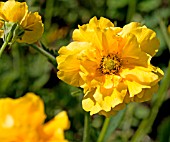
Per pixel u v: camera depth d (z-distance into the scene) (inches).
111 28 10.2
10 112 8.5
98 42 10.3
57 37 16.8
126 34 10.1
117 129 15.7
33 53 16.4
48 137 8.7
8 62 16.2
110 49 10.4
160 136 15.1
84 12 17.8
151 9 18.2
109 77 10.2
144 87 10.0
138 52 10.2
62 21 17.2
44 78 16.2
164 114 17.0
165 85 13.7
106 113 10.2
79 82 10.1
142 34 10.2
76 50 10.0
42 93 16.0
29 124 8.6
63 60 10.0
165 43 17.5
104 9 18.1
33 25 10.6
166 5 18.5
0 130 8.3
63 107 15.9
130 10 16.2
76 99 16.0
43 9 16.5
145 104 16.4
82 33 10.1
